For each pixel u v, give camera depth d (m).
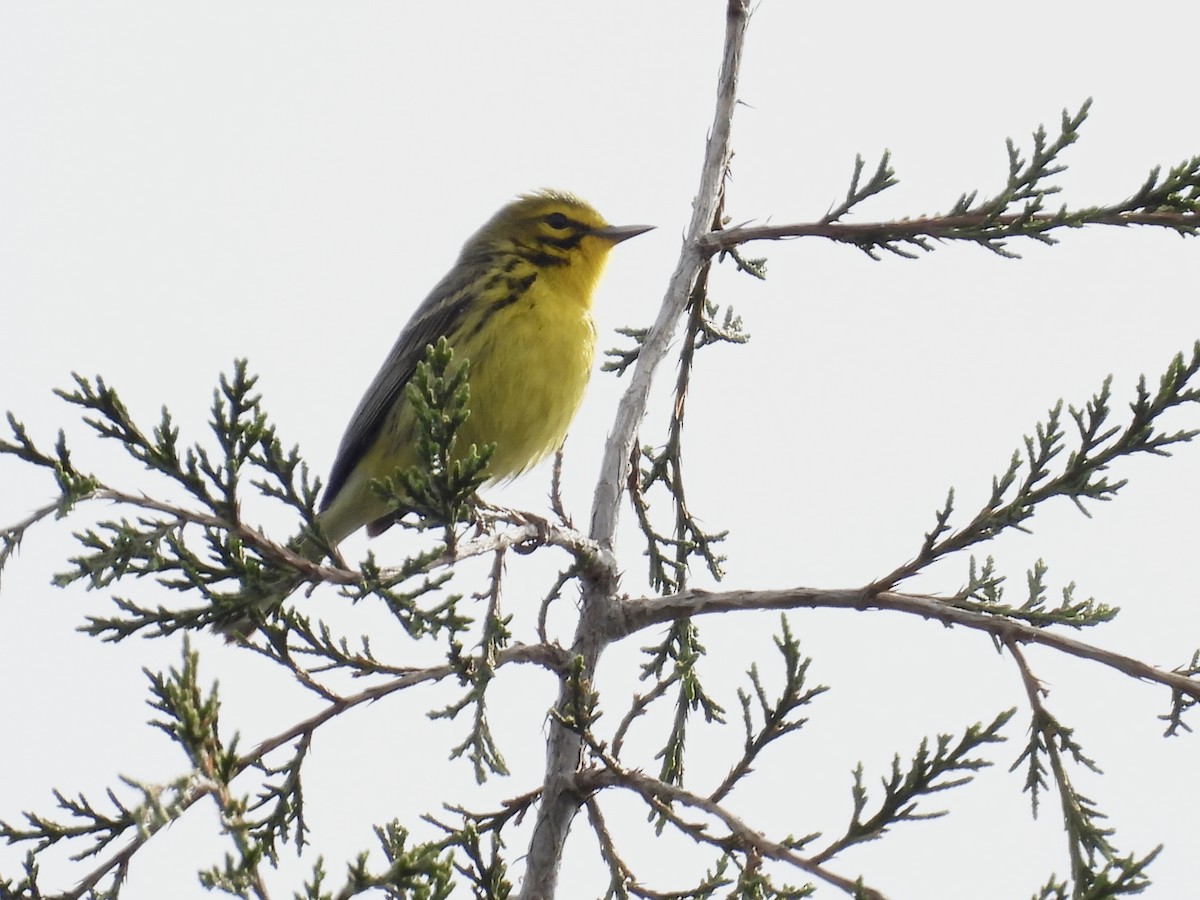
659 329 12.70
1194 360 9.73
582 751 10.98
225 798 7.91
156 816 7.58
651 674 13.48
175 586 8.95
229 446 8.85
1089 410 9.99
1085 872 9.68
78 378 8.70
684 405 13.98
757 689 10.14
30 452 8.76
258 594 9.03
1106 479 9.95
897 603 10.55
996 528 10.16
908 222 11.79
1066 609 10.47
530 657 11.23
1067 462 10.09
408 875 7.91
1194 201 11.16
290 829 10.20
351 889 7.75
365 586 8.69
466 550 10.34
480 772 10.01
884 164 11.90
